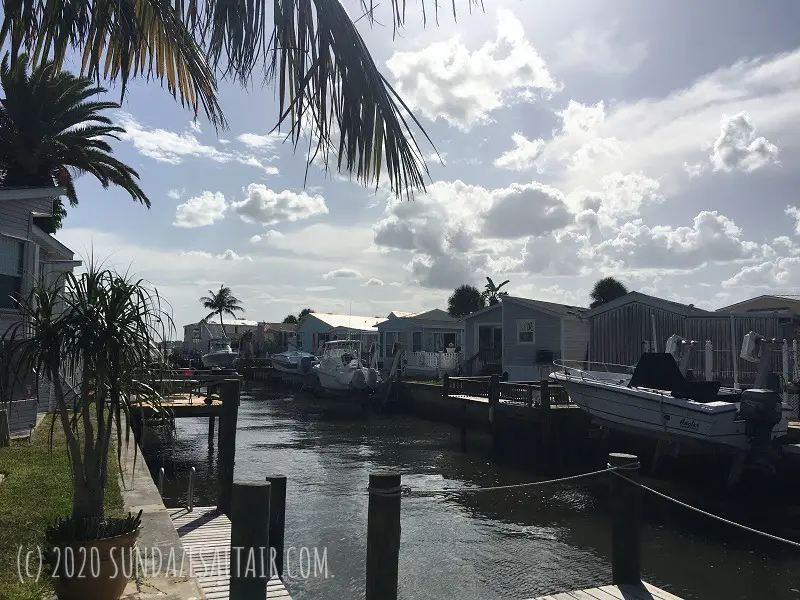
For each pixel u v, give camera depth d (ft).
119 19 12.35
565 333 88.58
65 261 62.08
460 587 29.50
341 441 75.87
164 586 17.57
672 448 49.57
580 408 59.93
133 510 25.66
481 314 106.32
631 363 73.05
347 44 9.45
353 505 43.70
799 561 33.12
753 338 48.03
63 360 16.40
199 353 229.45
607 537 36.99
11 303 43.16
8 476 29.68
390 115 9.79
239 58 9.47
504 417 68.13
